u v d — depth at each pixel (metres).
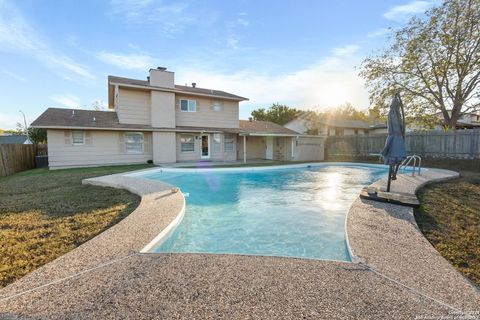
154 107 16.55
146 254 3.37
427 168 14.23
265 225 5.99
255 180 12.70
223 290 2.52
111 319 2.10
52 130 14.12
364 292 2.47
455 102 17.61
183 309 2.23
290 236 5.23
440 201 6.43
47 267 3.01
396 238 3.89
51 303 2.32
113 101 20.88
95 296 2.42
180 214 5.37
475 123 28.95
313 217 6.61
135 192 7.45
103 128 14.73
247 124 23.33
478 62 15.65
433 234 4.22
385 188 7.51
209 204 8.10
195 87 20.92
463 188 8.18
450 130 17.14
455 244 3.83
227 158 20.17
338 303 2.30
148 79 17.77
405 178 9.62
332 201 8.41
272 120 41.78
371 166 17.36
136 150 16.56
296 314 2.16
